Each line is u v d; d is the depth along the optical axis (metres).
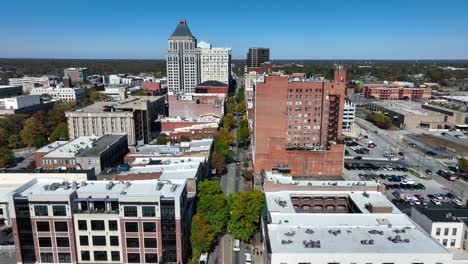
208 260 98.50
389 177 167.00
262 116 164.75
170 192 88.00
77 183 95.62
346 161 195.38
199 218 99.94
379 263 72.50
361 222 88.56
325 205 112.00
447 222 100.81
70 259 87.31
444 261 72.19
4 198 117.38
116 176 122.44
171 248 86.88
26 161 195.00
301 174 158.62
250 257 97.25
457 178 168.88
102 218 84.94
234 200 110.88
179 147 175.12
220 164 165.62
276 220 89.06
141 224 84.81
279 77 162.00
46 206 83.81
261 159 160.62
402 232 83.00
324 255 72.06
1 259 92.94
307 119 168.12
